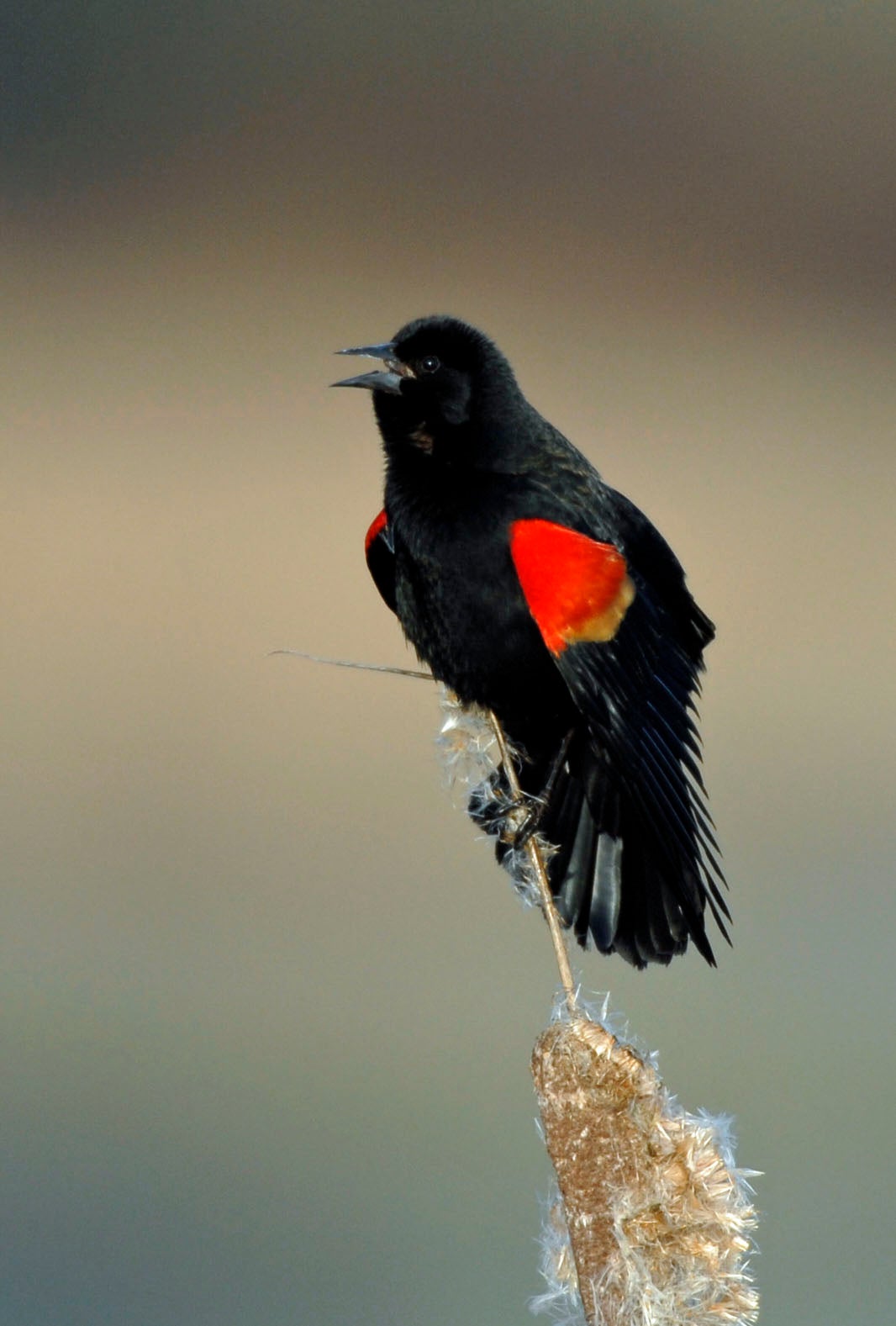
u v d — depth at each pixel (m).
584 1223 5.90
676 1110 5.90
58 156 17.31
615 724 6.07
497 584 6.09
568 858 6.09
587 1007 5.92
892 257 16.33
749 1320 5.89
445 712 6.10
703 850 6.05
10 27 18.67
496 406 6.11
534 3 19.95
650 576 6.11
